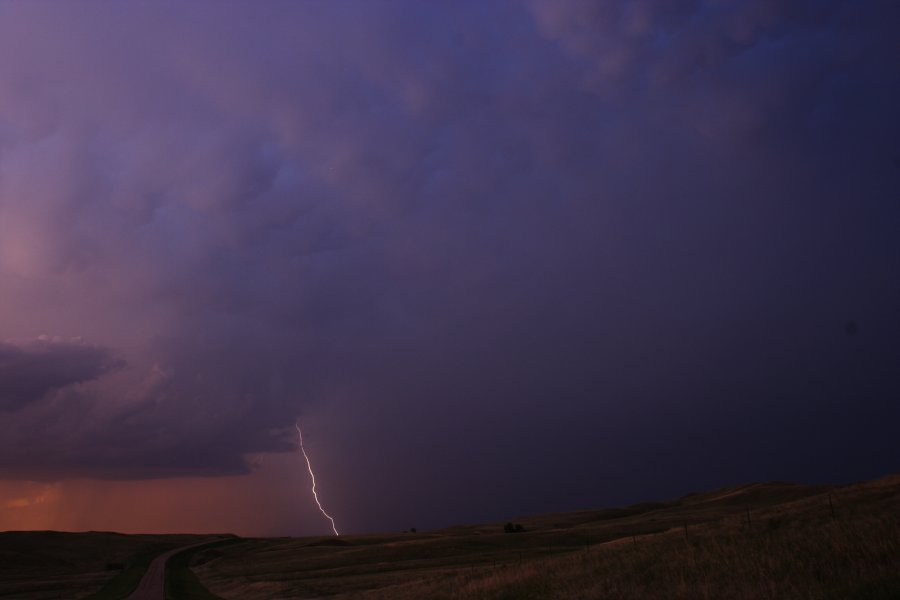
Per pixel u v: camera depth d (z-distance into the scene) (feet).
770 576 57.57
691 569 68.74
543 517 564.71
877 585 46.37
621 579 74.38
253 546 428.97
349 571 206.08
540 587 82.58
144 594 179.73
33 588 221.05
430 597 100.17
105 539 494.59
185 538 561.43
